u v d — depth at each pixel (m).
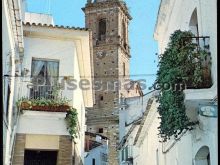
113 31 72.12
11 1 12.62
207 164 12.34
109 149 50.56
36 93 18.02
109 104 64.69
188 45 11.38
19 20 13.98
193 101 10.58
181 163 14.48
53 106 17.06
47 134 16.91
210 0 11.26
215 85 10.39
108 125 63.06
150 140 22.53
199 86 11.11
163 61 11.95
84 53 20.19
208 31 11.51
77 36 18.81
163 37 19.08
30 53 18.56
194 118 11.37
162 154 18.58
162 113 12.53
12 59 14.84
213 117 10.08
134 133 29.80
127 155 33.22
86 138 41.22
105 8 73.62
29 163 17.41
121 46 72.12
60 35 18.80
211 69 11.11
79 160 22.08
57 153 17.12
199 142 12.05
